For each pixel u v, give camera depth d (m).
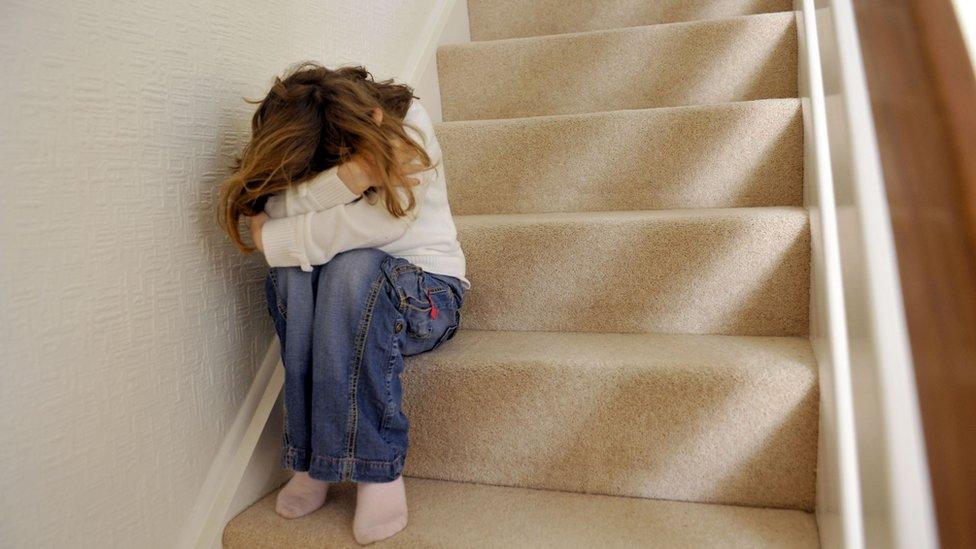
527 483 1.13
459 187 1.56
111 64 0.89
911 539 0.46
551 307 1.30
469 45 1.77
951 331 0.38
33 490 0.80
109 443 0.89
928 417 0.37
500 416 1.13
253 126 1.06
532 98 1.75
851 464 0.76
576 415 1.10
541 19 1.94
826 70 0.86
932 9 0.48
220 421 1.08
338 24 1.42
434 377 1.15
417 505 1.08
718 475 1.06
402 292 1.04
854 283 0.62
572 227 1.27
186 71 1.01
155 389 0.96
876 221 0.59
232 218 1.02
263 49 1.18
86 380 0.86
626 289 1.26
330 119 0.99
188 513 1.02
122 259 0.91
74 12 0.84
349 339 1.00
